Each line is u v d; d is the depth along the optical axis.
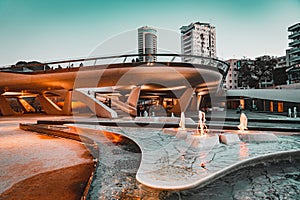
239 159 4.34
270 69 48.62
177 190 3.07
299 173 4.10
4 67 23.48
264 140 6.30
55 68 21.58
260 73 48.69
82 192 3.43
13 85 24.73
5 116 26.27
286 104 25.55
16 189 3.56
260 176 3.92
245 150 5.15
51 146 7.39
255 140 6.32
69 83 23.58
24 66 22.67
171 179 3.30
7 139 8.98
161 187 3.08
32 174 4.36
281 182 3.65
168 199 2.97
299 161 4.95
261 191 3.29
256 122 12.14
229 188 3.37
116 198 2.94
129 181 3.52
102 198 2.95
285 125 10.80
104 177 3.72
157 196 3.03
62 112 27.48
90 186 3.34
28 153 6.28
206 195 3.11
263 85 50.91
